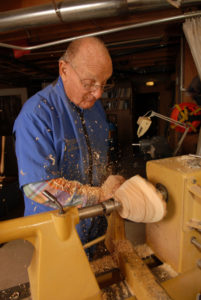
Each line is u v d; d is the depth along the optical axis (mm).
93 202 726
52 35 2275
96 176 1062
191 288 647
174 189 611
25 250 2193
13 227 458
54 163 810
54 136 871
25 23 1543
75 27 1989
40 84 5715
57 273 467
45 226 475
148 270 571
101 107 1207
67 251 479
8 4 1626
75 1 1459
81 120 991
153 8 1440
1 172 3100
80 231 1001
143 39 2594
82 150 981
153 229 737
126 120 5730
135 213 568
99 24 1990
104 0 1424
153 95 6984
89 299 482
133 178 636
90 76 790
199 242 634
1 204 2695
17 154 810
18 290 637
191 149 2734
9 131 5922
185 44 2555
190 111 1993
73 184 752
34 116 820
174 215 627
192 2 1407
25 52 2270
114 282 660
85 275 486
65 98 919
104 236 754
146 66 4734
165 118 1135
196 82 2410
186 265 642
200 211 593
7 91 5715
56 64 3842
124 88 5621
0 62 3055
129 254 631
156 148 1691
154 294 495
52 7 1474
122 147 5371
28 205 982
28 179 741
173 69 5059
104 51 787
